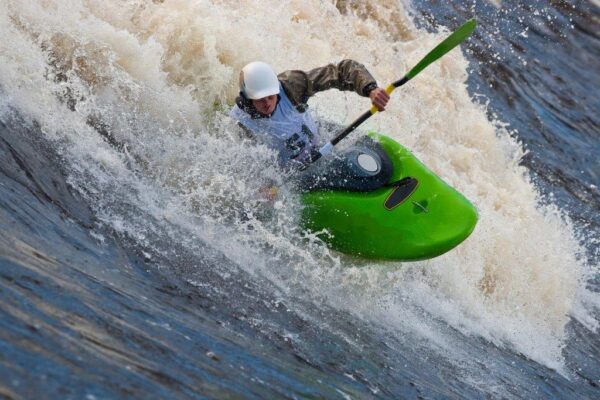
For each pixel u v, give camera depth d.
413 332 20.25
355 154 21.67
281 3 32.06
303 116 21.39
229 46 25.84
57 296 11.62
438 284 24.23
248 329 14.94
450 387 17.41
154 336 11.99
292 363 14.15
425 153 31.23
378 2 38.12
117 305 12.52
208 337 13.22
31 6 21.03
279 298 17.69
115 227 16.50
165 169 20.34
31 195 15.27
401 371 16.86
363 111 29.06
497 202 31.05
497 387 18.92
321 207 20.69
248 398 11.38
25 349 9.58
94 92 21.16
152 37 23.41
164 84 22.58
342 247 20.81
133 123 21.16
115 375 10.00
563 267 28.25
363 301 20.53
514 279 26.84
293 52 29.61
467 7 46.50
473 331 22.89
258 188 20.64
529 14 49.53
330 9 34.34
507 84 42.19
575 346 25.86
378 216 20.67
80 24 21.75
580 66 46.94
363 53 34.44
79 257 13.97
